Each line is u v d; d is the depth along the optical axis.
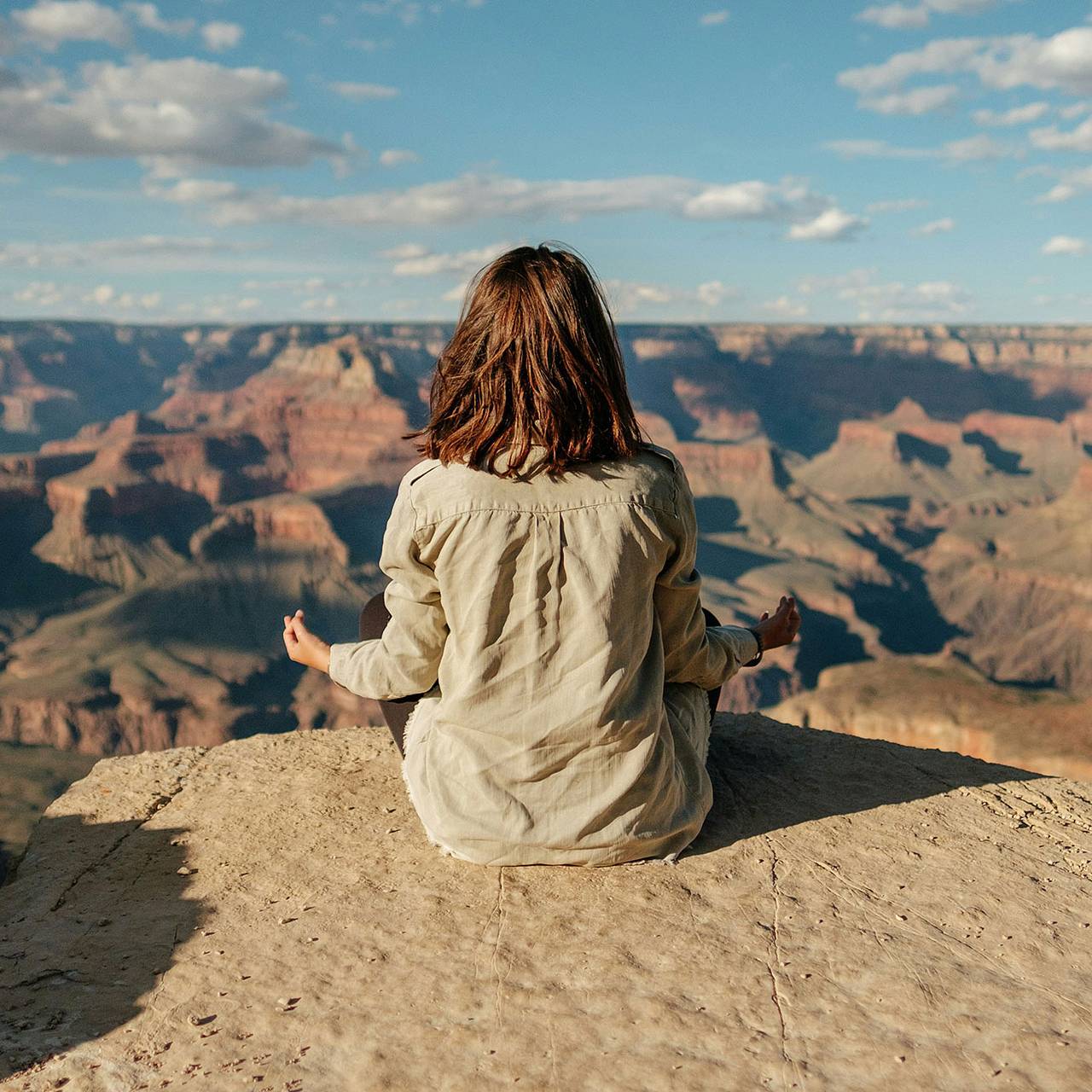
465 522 2.10
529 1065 1.75
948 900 2.34
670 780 2.41
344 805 2.99
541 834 2.31
